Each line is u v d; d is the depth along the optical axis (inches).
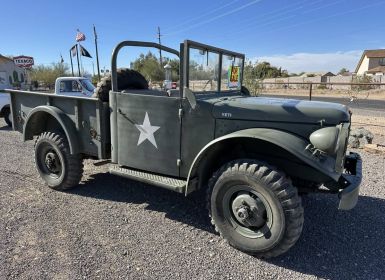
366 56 2600.9
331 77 1895.9
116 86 152.3
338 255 122.0
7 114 411.5
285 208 110.5
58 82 458.6
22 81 1501.0
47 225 140.6
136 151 149.9
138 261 115.8
